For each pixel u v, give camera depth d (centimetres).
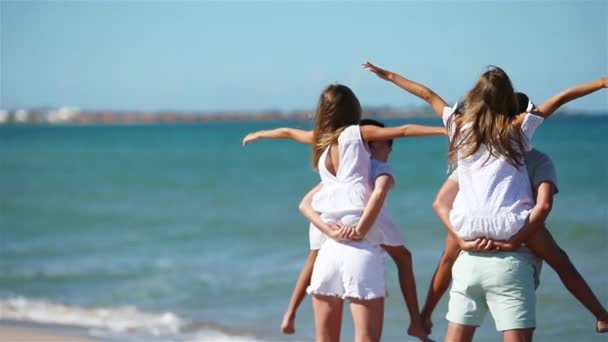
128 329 1001
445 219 536
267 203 2447
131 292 1244
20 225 2120
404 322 989
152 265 1464
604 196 2094
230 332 977
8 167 4616
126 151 6050
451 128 533
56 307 1151
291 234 1750
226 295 1191
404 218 1812
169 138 9081
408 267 573
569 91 521
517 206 513
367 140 555
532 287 513
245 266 1410
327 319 555
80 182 3559
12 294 1248
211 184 3231
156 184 3331
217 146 6334
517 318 506
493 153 520
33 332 970
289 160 4419
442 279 563
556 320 973
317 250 586
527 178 526
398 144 4831
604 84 516
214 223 1998
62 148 6838
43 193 3091
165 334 970
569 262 528
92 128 16012
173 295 1207
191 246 1670
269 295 1180
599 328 528
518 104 540
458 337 530
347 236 543
